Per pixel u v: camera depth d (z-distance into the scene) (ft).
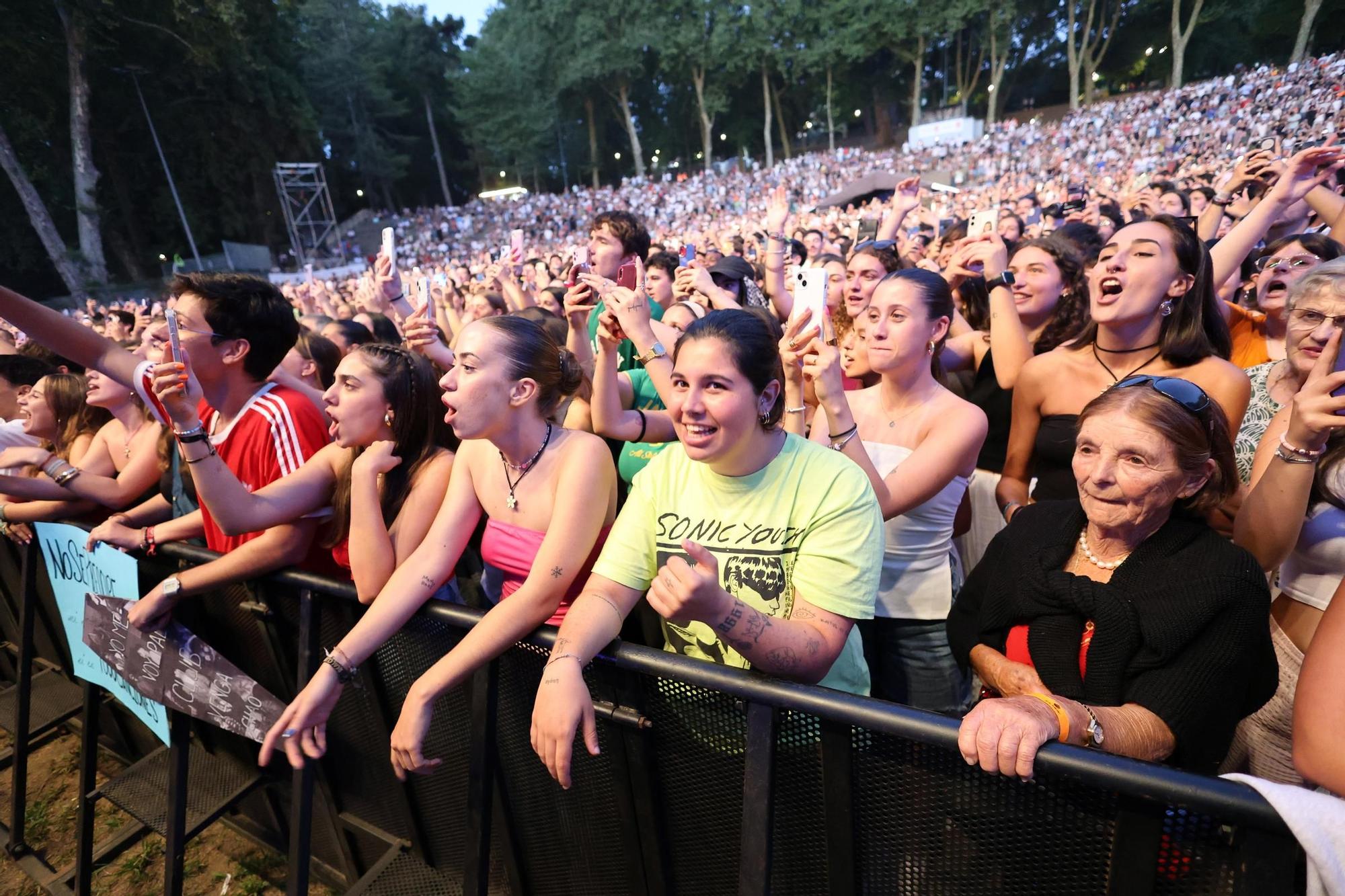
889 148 181.57
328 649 6.02
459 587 7.67
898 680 6.90
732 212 111.45
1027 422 8.06
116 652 7.14
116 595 7.25
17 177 89.81
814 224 48.70
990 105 156.56
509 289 16.11
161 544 6.81
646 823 4.76
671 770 4.56
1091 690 3.92
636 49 166.30
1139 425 3.81
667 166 208.03
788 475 4.40
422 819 6.21
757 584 4.41
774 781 3.99
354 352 5.62
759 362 4.07
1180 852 3.08
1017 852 3.51
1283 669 5.05
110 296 94.58
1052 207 33.58
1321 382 4.19
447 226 143.43
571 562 4.73
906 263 18.58
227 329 6.33
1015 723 3.15
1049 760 3.06
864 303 10.87
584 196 152.05
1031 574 4.39
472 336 4.84
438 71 192.44
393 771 6.21
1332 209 11.39
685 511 4.65
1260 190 14.60
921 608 6.62
